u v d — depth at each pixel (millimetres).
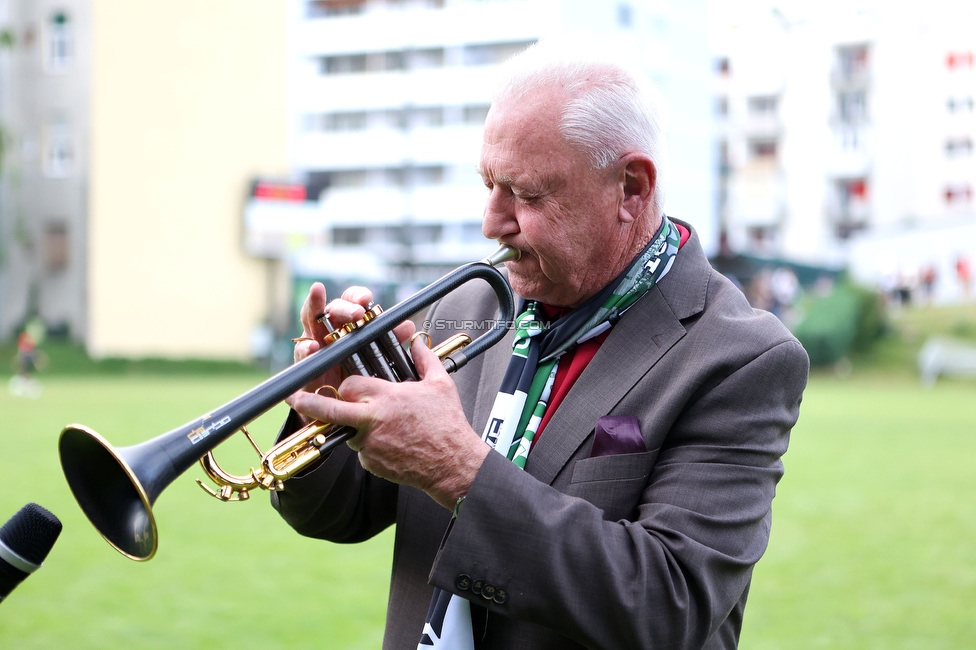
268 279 33844
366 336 1634
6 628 4504
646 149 1803
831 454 11250
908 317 36594
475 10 43094
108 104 31859
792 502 8086
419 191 45375
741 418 1692
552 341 1862
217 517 7188
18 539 1427
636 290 1838
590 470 1725
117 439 11320
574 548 1548
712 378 1729
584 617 1535
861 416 16688
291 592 5215
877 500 8172
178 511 7387
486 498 1560
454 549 1559
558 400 1838
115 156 32000
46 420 13945
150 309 32469
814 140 51438
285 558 5973
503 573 1548
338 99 45938
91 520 1418
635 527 1615
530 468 1775
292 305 33812
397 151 45219
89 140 31688
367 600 5082
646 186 1810
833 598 5184
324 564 5844
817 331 31219
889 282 38812
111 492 1433
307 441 1614
